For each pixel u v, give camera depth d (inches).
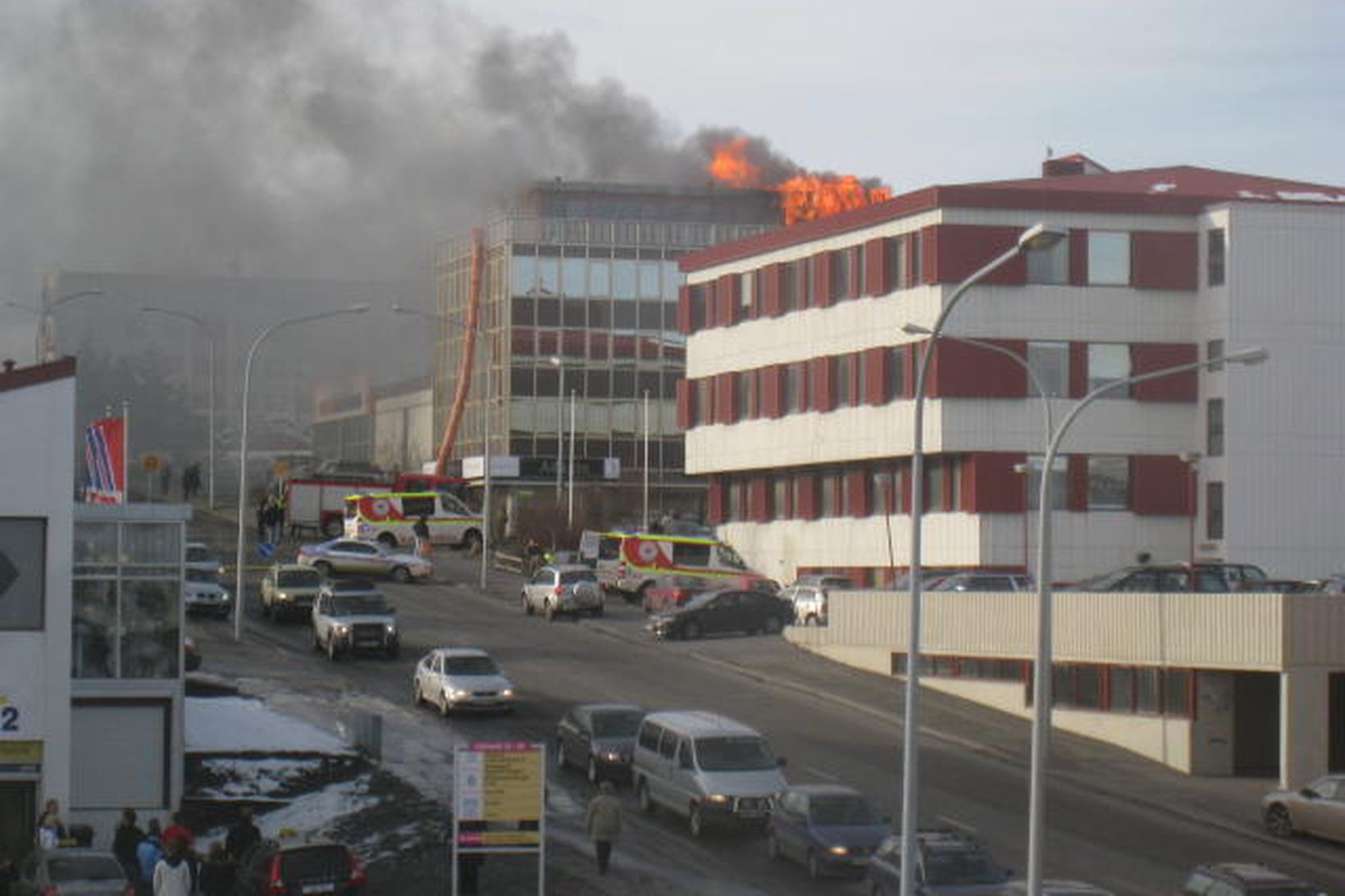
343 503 3811.5
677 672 2354.8
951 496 3024.1
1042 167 3565.5
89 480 1887.3
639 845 1481.3
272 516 3754.9
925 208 3016.7
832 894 1311.5
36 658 1469.0
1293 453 2950.3
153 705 1585.9
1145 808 1720.0
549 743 1875.0
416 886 1342.3
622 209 5226.4
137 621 1593.3
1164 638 1946.4
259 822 1568.7
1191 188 3154.5
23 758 1461.6
